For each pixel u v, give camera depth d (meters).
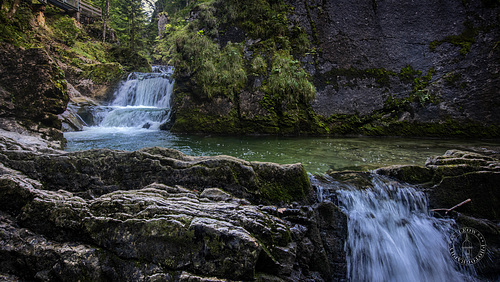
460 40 9.54
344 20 10.50
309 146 7.25
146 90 14.41
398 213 3.87
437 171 4.16
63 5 18.64
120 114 11.40
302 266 3.08
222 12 11.16
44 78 6.80
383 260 3.55
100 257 2.70
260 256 2.66
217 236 2.58
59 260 2.71
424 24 9.97
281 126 9.65
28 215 3.00
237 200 3.27
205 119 9.89
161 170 3.55
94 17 22.09
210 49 10.34
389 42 10.13
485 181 3.99
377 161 5.57
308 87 9.79
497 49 9.11
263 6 10.89
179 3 31.30
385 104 9.75
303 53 10.46
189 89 10.20
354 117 9.77
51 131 6.62
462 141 8.28
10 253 2.81
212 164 3.52
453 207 3.94
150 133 9.48
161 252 2.62
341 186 3.93
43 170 3.59
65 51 15.88
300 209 3.40
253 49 10.52
